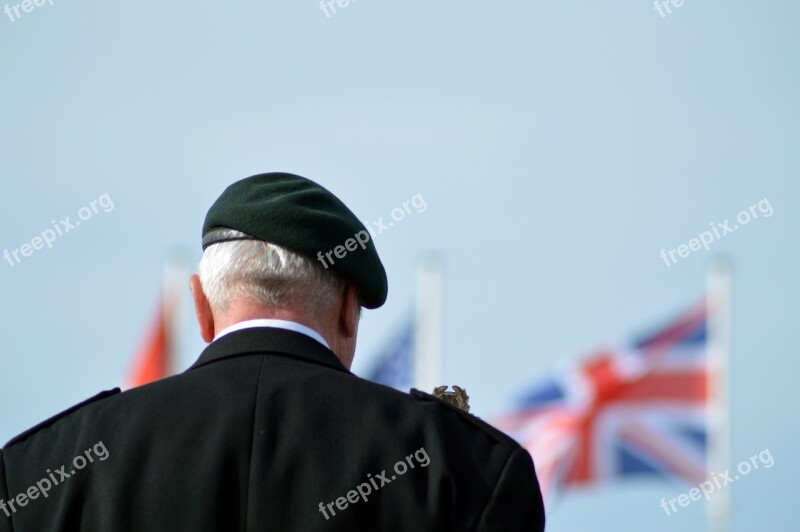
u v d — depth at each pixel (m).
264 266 11.41
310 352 11.33
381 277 11.91
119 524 10.70
